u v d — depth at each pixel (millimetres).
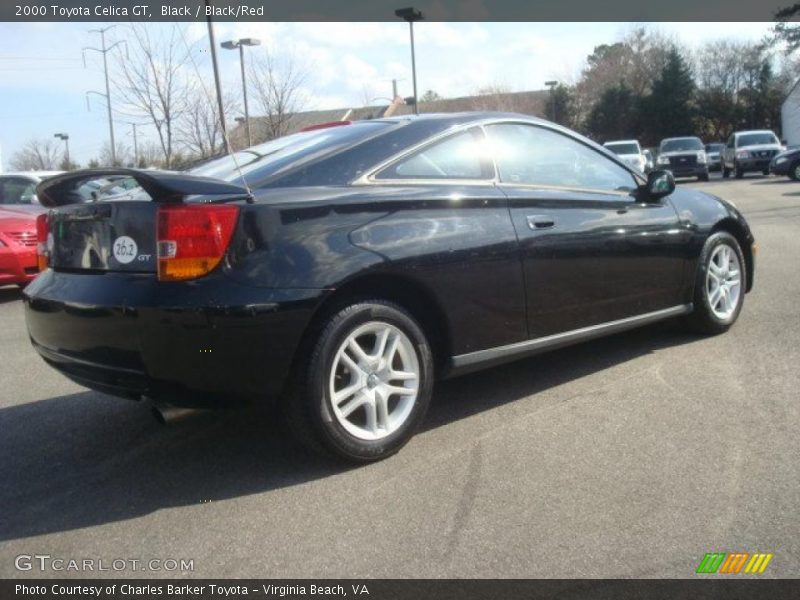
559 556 2619
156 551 2766
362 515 2963
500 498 3051
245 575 2586
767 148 27500
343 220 3309
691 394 4145
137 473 3469
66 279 3408
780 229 11047
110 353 3139
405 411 3514
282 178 3396
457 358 3715
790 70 51031
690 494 3016
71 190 3869
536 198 4043
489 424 3859
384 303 3418
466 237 3664
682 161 27109
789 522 2777
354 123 4074
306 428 3254
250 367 3045
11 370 5465
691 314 5176
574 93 62969
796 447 3402
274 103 17750
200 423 4094
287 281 3078
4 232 8422
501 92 56062
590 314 4320
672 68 55969
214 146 14602
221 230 3008
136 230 3127
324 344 3207
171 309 2941
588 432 3688
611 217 4418
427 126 3863
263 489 3230
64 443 3893
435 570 2566
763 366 4562
